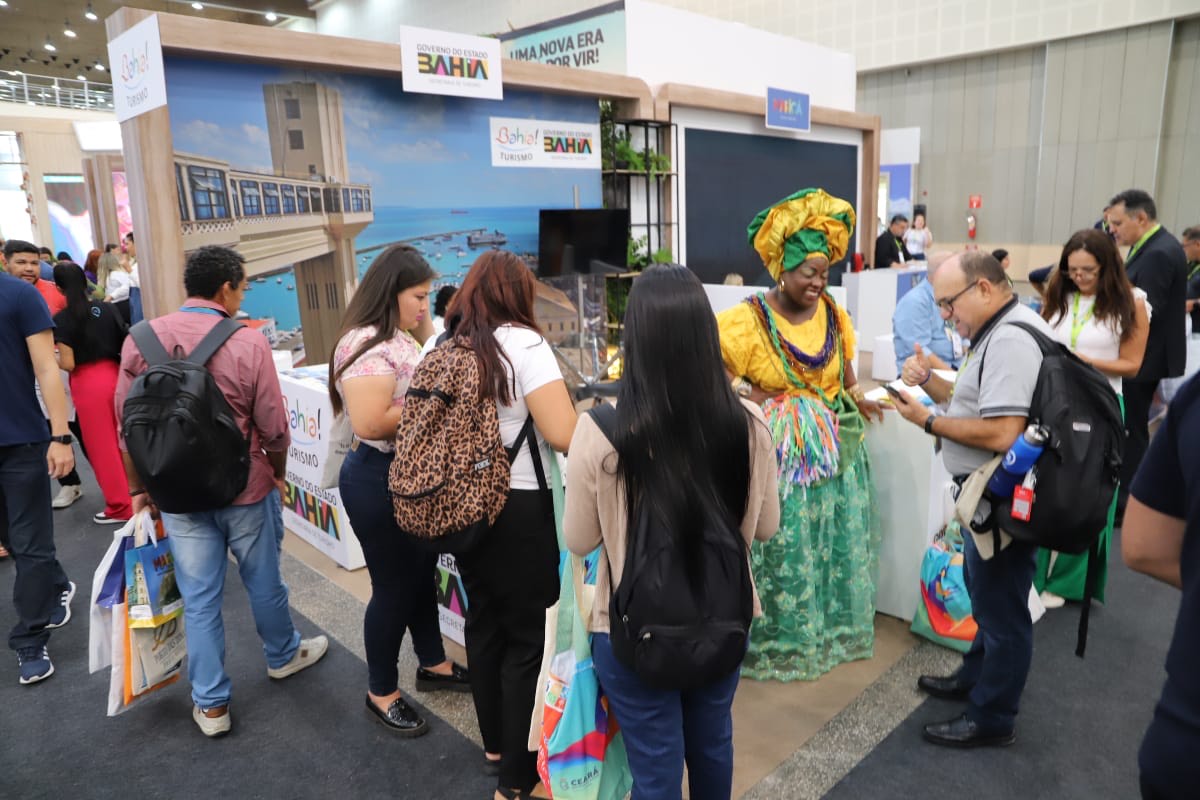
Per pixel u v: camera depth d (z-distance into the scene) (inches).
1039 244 482.6
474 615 75.4
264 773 84.4
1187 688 36.0
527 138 256.5
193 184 183.6
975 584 80.3
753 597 54.9
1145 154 433.4
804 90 390.3
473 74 222.5
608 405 54.2
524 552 69.4
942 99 508.4
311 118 206.8
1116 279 113.2
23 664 104.6
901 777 80.4
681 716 56.2
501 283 69.1
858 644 103.3
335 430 86.7
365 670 105.2
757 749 85.5
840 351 101.3
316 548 146.3
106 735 92.4
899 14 499.2
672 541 49.9
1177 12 406.0
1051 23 446.6
